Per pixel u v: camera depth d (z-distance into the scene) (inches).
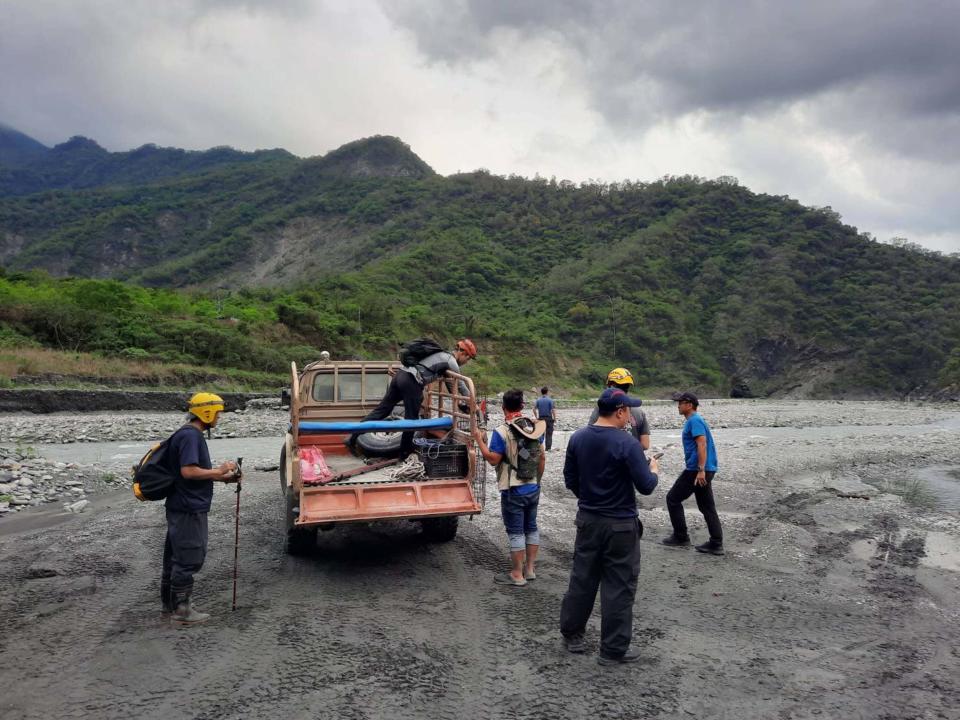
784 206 5767.7
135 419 927.7
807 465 622.5
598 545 190.1
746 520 377.1
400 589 249.9
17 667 178.4
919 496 482.0
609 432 190.9
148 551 292.5
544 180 6653.5
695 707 164.4
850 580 271.0
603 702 166.2
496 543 316.5
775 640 208.2
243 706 159.0
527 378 2864.2
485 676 179.2
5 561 275.9
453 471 278.7
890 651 201.0
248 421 969.5
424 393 350.9
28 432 765.3
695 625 219.8
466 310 3823.8
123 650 190.2
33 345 1395.2
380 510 260.4
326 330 2167.8
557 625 217.0
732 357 4288.9
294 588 248.8
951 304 4677.7
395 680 174.9
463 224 5900.6
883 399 4192.9
